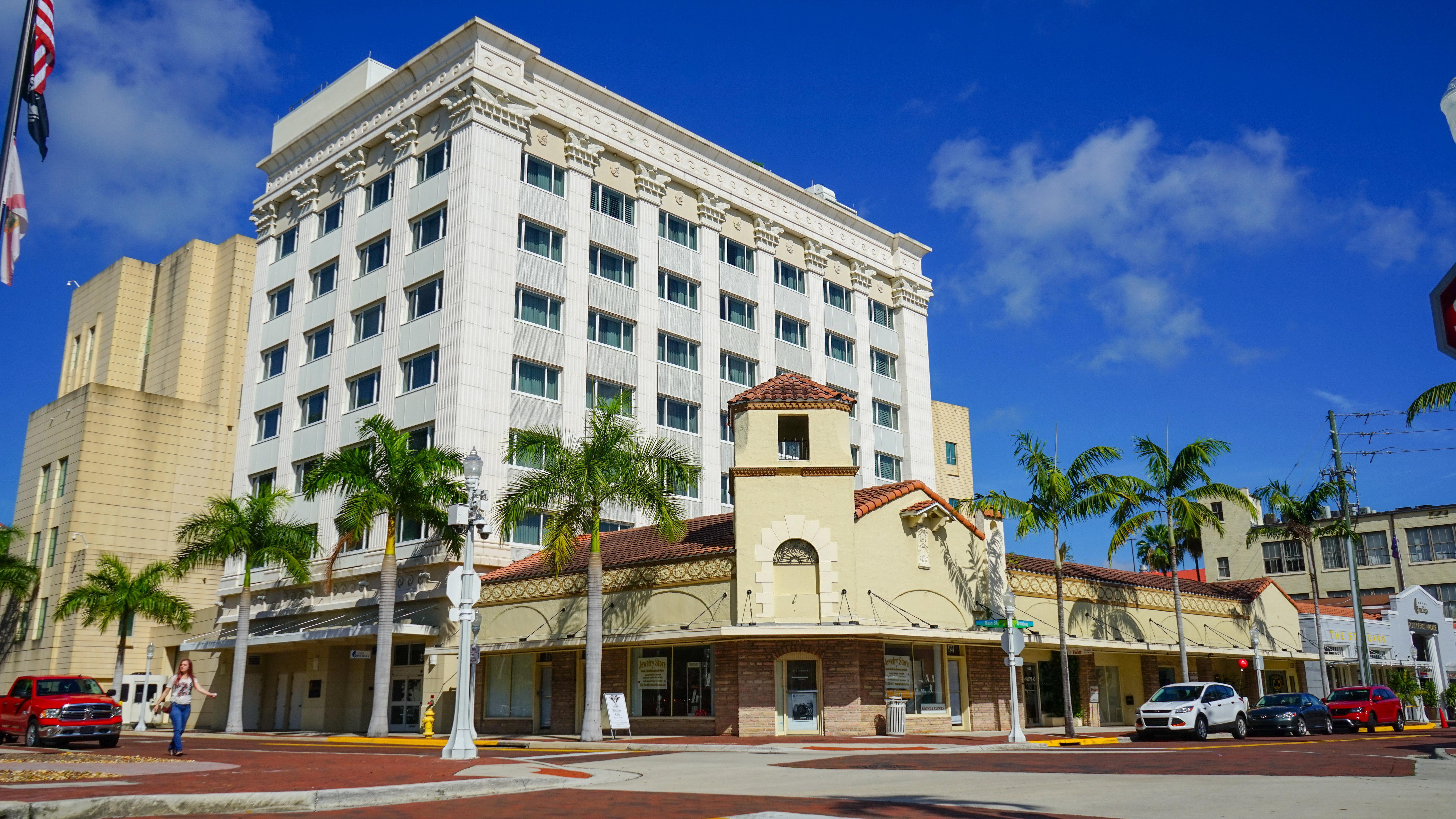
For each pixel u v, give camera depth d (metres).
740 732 29.23
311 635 40.00
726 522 34.47
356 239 48.62
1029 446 34.84
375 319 46.81
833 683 29.55
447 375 41.66
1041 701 37.66
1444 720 37.38
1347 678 53.06
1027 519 33.22
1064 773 16.59
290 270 52.28
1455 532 70.62
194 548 40.41
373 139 48.78
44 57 12.89
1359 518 73.94
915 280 64.38
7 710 27.30
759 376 54.28
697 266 52.50
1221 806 11.55
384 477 35.00
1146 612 41.66
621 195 50.09
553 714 33.97
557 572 31.59
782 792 13.83
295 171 53.50
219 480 59.03
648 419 48.09
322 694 43.66
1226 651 42.84
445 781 14.06
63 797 11.88
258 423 51.81
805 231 58.47
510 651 34.66
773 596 29.92
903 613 31.39
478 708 36.44
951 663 33.81
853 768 18.47
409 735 37.88
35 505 57.69
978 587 34.56
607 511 44.41
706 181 53.62
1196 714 28.09
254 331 53.41
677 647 31.86
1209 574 74.56
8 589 52.12
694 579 31.33
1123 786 14.12
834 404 31.50
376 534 42.72
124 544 54.84
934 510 32.97
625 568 33.09
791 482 30.84
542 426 36.06
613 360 47.47
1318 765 17.86
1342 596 72.06
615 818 10.95
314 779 14.95
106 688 52.53
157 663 54.06
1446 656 60.69
